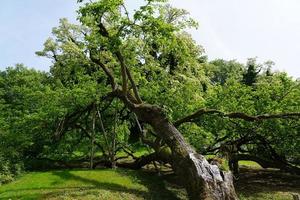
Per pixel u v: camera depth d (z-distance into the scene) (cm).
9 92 5038
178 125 2250
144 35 2072
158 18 2039
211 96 2572
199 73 3425
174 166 1836
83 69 2708
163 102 2553
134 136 3381
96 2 1941
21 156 2469
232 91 2520
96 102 2383
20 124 2589
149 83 2603
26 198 1678
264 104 2447
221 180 1711
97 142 2586
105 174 2106
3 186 1923
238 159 2341
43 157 2662
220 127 2434
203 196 1642
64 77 3103
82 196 1711
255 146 2606
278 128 2342
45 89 2923
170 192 1933
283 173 2578
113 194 1769
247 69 7000
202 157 1792
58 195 1711
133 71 2498
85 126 2711
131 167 2436
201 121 2525
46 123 2581
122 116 2734
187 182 1733
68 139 2714
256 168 2805
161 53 2830
